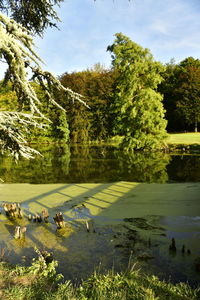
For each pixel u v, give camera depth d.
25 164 21.08
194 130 44.53
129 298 3.77
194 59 47.78
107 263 5.70
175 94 41.88
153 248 6.38
